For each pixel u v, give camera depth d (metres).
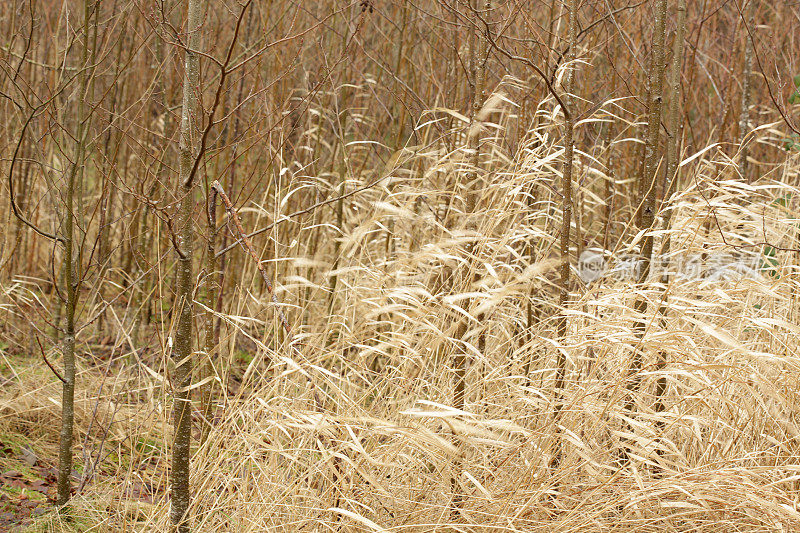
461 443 3.03
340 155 5.27
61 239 3.07
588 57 4.46
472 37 3.92
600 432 3.34
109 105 5.07
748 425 3.23
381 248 4.91
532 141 3.80
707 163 3.93
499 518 2.88
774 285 3.49
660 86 3.33
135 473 3.16
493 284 3.62
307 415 2.91
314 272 4.93
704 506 2.84
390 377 3.42
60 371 4.45
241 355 5.27
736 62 5.54
